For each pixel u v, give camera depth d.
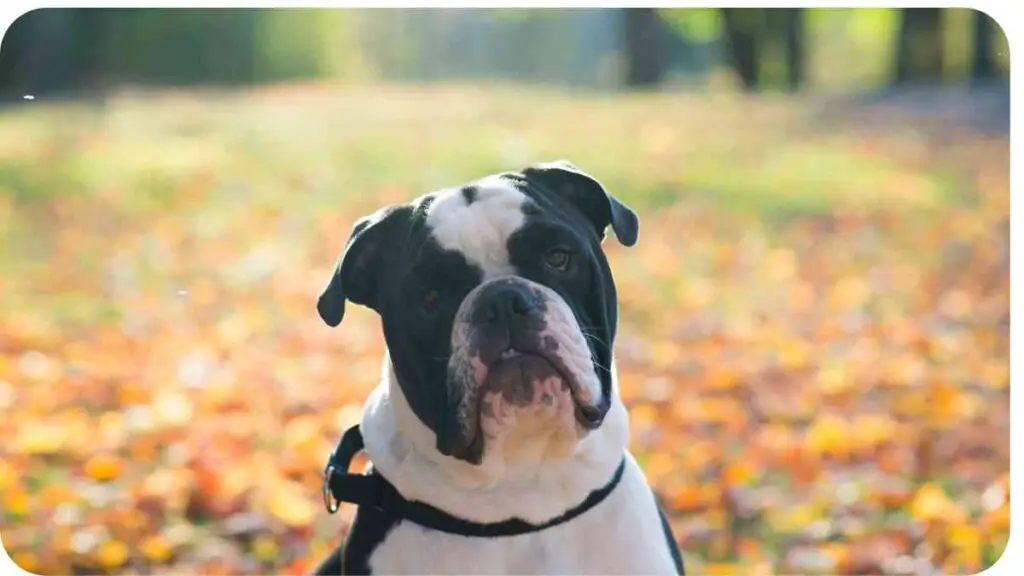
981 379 7.86
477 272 3.16
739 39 26.30
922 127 16.75
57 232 12.37
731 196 13.64
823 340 8.87
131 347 8.73
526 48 30.88
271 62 27.70
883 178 14.15
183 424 6.93
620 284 10.53
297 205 13.59
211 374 8.05
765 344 8.74
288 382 7.86
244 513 5.79
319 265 11.35
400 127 18.44
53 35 21.45
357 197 13.92
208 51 25.81
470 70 31.06
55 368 8.13
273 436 6.86
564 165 3.45
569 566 3.30
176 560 5.41
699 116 19.28
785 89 25.02
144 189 14.09
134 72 24.16
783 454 6.46
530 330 3.02
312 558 5.41
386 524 3.38
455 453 3.12
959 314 9.43
